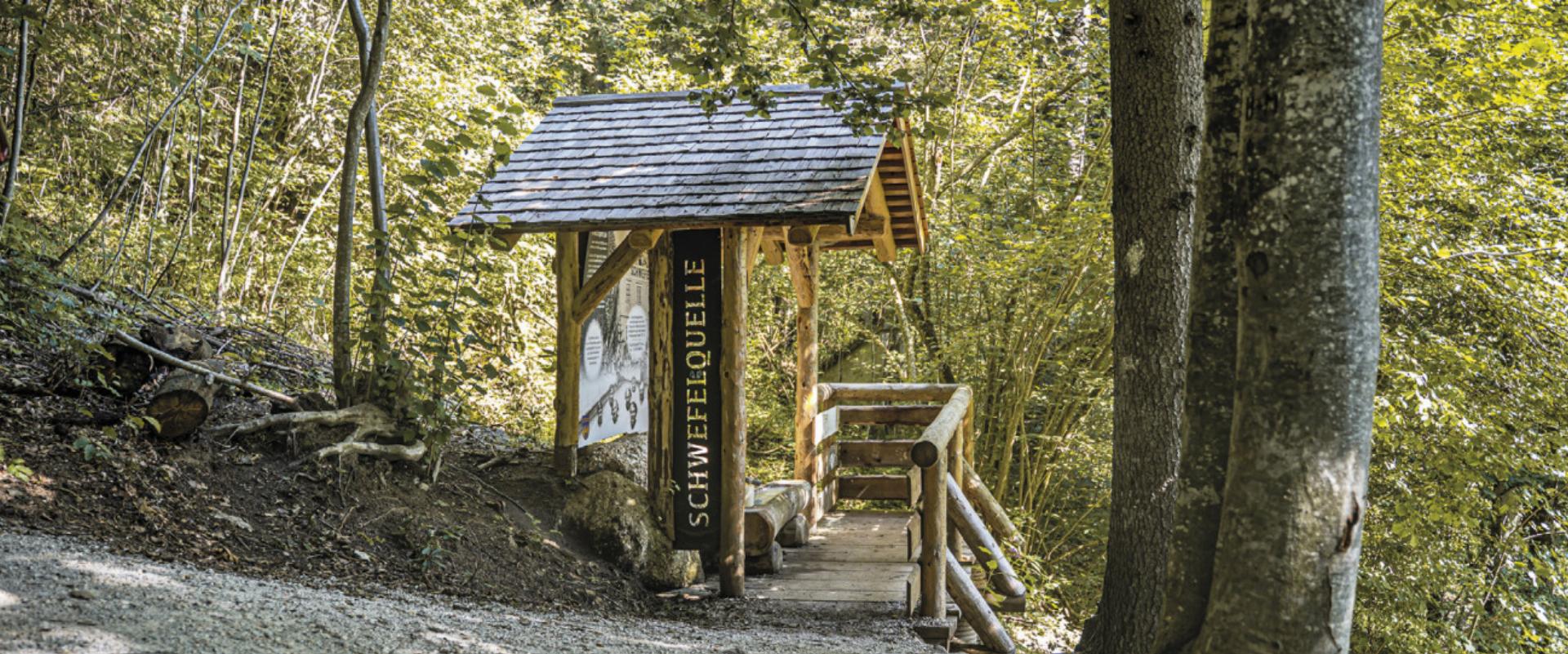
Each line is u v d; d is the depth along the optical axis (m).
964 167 15.09
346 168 7.43
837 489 10.98
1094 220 12.59
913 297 15.21
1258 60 3.48
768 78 7.50
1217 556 3.60
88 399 6.55
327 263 14.12
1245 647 3.46
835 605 7.25
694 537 7.59
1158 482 5.69
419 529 6.73
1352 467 3.41
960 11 7.70
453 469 7.93
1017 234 13.78
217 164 12.92
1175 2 5.71
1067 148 14.40
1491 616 13.73
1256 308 3.48
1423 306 11.36
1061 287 13.57
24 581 4.04
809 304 9.45
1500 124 11.65
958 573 7.64
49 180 10.60
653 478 7.68
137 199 11.41
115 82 11.54
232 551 5.50
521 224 7.38
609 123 8.55
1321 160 3.39
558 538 7.56
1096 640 5.85
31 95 10.44
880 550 8.80
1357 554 3.45
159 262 11.41
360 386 7.55
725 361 7.46
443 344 7.46
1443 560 13.14
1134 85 5.78
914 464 6.98
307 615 4.41
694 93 7.55
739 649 5.47
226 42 11.40
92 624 3.71
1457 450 10.37
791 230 7.42
